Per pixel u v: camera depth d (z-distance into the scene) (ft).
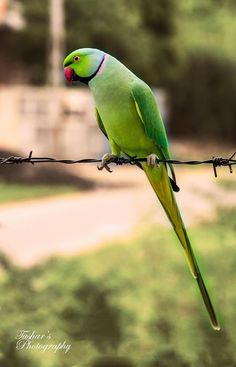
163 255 38.75
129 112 18.74
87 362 21.66
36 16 113.29
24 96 89.81
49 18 113.09
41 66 115.24
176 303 30.19
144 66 121.49
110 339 21.90
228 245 34.53
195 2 150.30
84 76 18.83
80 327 22.15
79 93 90.94
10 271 24.17
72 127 90.43
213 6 152.46
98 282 25.68
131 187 84.58
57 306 22.77
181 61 128.47
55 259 27.99
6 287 23.76
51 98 90.17
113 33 116.47
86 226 59.26
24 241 52.75
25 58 114.21
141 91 18.74
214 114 148.25
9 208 69.26
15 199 74.49
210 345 22.20
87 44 115.65
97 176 88.94
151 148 19.31
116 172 95.81
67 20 114.21
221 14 151.12
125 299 29.71
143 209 46.78
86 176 87.71
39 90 96.53
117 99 18.66
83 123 90.94
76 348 21.86
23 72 114.21
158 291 31.01
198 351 22.20
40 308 22.94
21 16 106.11
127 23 117.39
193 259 17.29
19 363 20.79
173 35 125.70
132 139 19.10
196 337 22.88
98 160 18.71
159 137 19.26
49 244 51.55
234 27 149.59
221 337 22.66
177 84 143.84
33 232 56.39
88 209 68.49
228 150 140.56
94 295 22.77
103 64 18.72
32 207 69.87
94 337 21.99
